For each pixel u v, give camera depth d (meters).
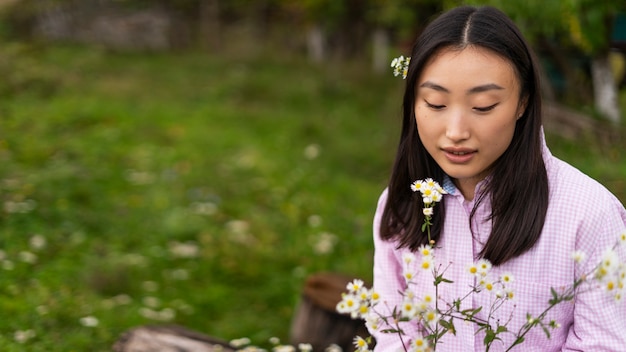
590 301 1.61
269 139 8.41
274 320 4.24
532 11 5.23
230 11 14.55
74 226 5.07
